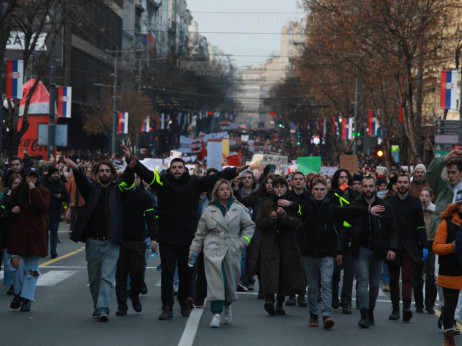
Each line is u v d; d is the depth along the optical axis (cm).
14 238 1950
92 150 14262
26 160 3222
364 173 6444
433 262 2102
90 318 1875
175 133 16738
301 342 1638
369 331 1802
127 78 15450
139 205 1897
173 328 1758
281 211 1883
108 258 1850
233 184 2488
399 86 5628
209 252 1811
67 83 11781
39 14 5644
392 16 5291
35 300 2144
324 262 1841
